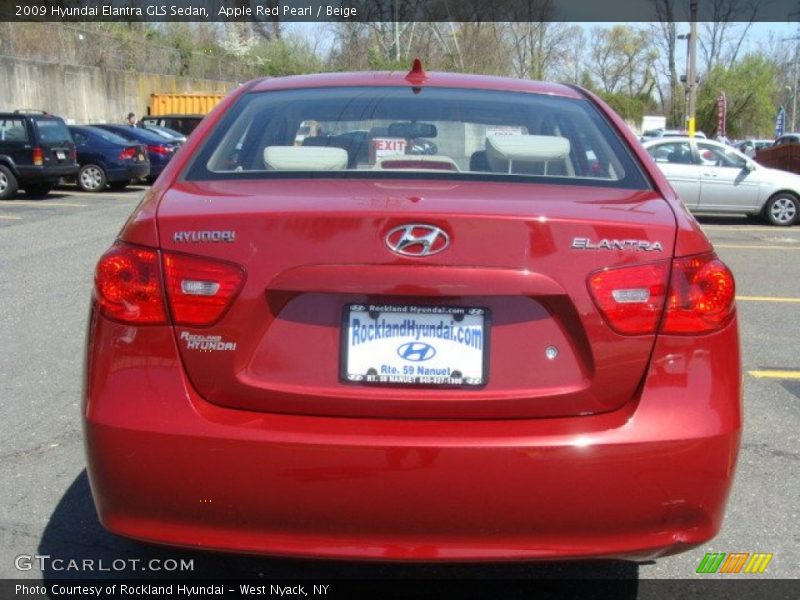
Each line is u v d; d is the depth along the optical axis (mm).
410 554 2297
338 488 2262
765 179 15180
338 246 2330
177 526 2342
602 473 2268
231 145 3047
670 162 15414
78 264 9266
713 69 54500
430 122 3205
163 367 2361
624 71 67938
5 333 6297
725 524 3502
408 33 31172
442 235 2324
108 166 19375
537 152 2990
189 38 41031
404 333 2355
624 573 3123
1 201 16906
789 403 5000
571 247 2344
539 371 2354
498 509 2270
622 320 2346
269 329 2365
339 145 3090
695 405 2342
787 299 8141
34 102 28750
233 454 2271
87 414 2381
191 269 2363
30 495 3662
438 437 2270
